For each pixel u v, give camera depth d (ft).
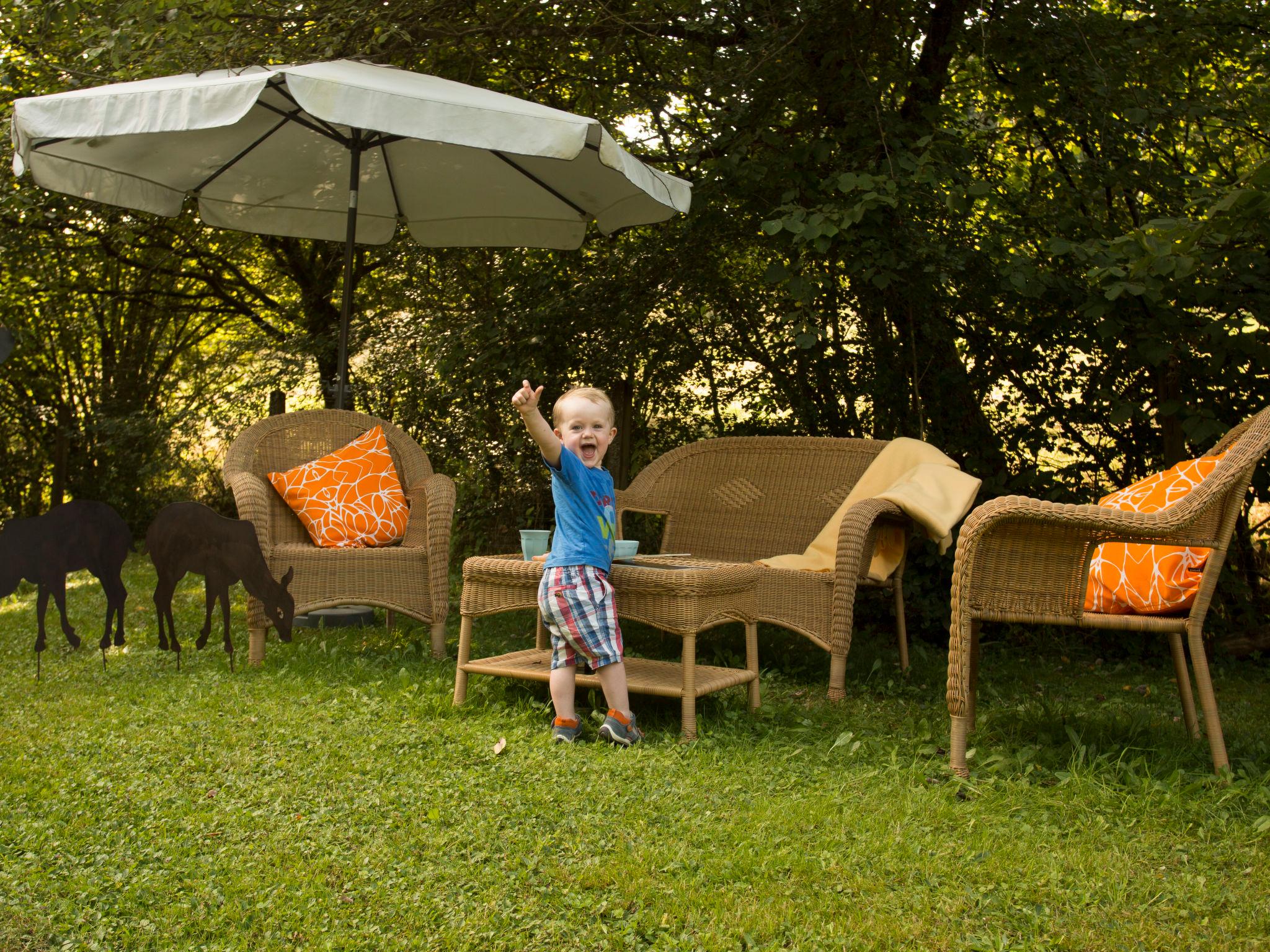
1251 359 15.47
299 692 11.93
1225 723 12.20
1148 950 6.18
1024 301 17.15
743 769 9.45
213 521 12.94
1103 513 9.28
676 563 11.78
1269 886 7.07
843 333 18.53
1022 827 8.01
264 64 15.75
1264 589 17.49
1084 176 17.69
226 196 18.66
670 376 20.58
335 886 6.82
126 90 12.94
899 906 6.68
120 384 35.70
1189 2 17.63
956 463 14.82
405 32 17.13
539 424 10.16
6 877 6.82
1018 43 17.48
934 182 15.30
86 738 9.93
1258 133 18.85
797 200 17.17
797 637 16.76
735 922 6.38
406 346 24.85
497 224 19.51
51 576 12.43
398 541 15.62
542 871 7.07
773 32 16.72
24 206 23.89
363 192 19.30
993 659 16.40
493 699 11.87
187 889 6.72
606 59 19.48
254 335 33.17
